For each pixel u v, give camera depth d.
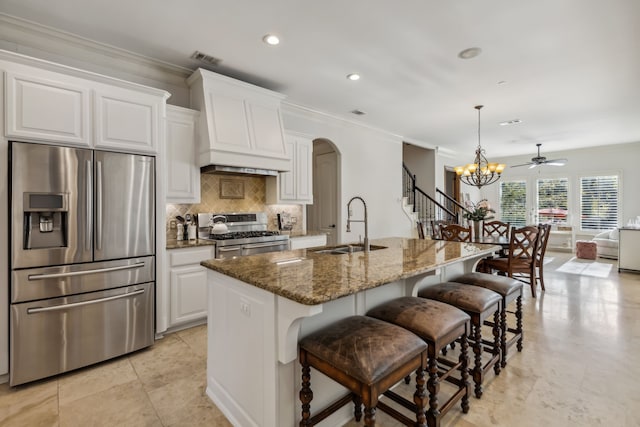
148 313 2.78
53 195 2.30
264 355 1.59
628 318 3.46
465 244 2.93
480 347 2.05
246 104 3.69
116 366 2.50
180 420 1.87
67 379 2.31
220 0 2.29
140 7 2.37
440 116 5.15
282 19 2.53
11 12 2.45
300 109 4.65
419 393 1.52
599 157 7.98
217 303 2.00
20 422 1.84
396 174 6.46
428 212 7.68
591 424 1.80
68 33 2.74
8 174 2.17
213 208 3.92
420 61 3.23
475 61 3.23
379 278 1.59
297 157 4.44
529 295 4.36
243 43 2.90
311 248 2.69
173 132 3.28
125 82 2.65
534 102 4.46
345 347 1.38
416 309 1.83
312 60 3.22
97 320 2.49
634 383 2.21
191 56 3.15
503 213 9.64
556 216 8.67
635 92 4.07
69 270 2.37
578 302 4.02
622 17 2.46
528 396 2.07
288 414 1.59
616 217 7.74
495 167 5.22
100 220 2.51
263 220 4.36
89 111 2.49
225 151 3.39
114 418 1.88
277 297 1.51
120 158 2.61
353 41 2.86
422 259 2.11
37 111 2.26
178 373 2.39
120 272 2.61
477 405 1.98
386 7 2.37
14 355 2.18
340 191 5.34
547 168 8.82
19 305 2.19
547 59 3.17
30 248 2.24
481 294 2.14
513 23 2.56
